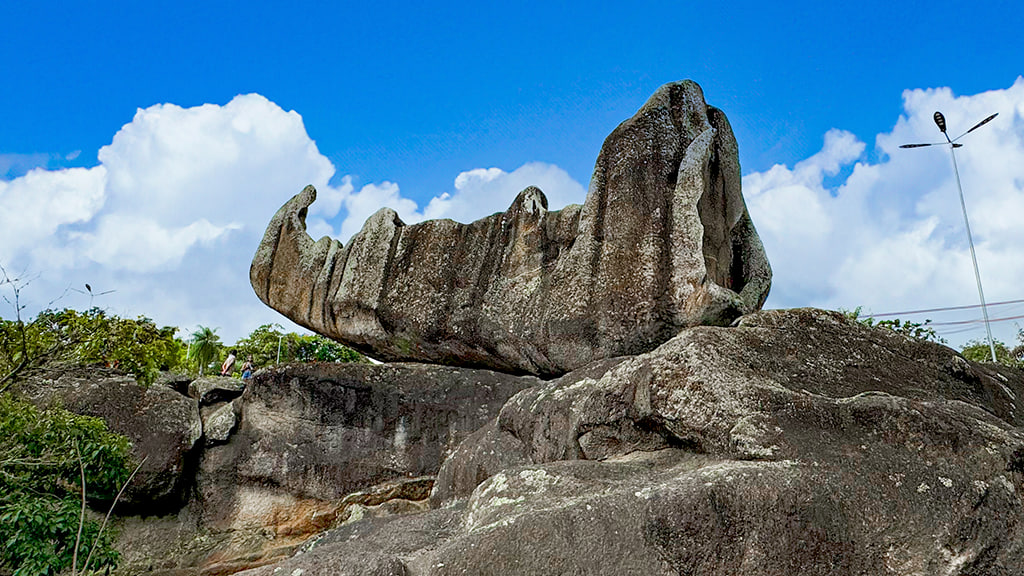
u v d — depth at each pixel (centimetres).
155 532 923
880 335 632
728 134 952
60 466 744
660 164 903
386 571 367
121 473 792
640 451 541
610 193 914
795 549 384
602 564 367
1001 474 415
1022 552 394
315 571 376
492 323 944
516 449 658
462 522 469
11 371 754
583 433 571
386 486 916
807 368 557
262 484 948
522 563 364
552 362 898
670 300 837
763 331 586
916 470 417
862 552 390
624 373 567
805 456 434
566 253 925
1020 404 639
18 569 652
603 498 391
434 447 945
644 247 866
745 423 466
